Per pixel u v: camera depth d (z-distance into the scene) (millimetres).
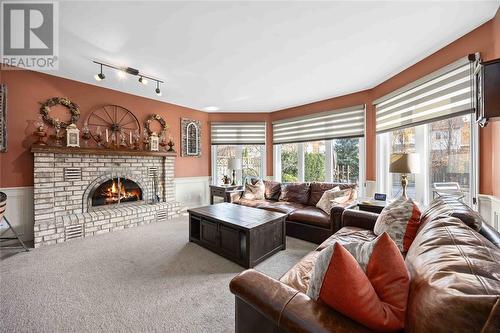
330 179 4375
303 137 4684
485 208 2070
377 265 888
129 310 1644
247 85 3625
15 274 2127
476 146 2158
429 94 2600
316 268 929
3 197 2504
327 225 2857
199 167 5227
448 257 838
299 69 3014
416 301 729
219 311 1649
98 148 3451
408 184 3098
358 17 1955
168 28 2113
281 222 2766
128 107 4020
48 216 3088
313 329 790
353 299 781
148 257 2545
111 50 2523
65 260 2439
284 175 5191
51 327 1466
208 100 4477
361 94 3850
